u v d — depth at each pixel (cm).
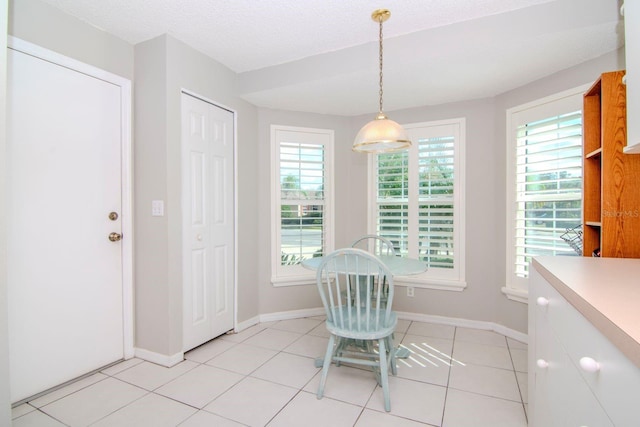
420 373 207
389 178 319
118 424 156
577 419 84
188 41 224
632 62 122
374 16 196
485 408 169
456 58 211
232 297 275
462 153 288
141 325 225
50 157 184
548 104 234
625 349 55
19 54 171
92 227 205
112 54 213
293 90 264
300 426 155
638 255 147
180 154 223
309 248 322
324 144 327
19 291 173
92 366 205
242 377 201
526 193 252
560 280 97
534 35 187
